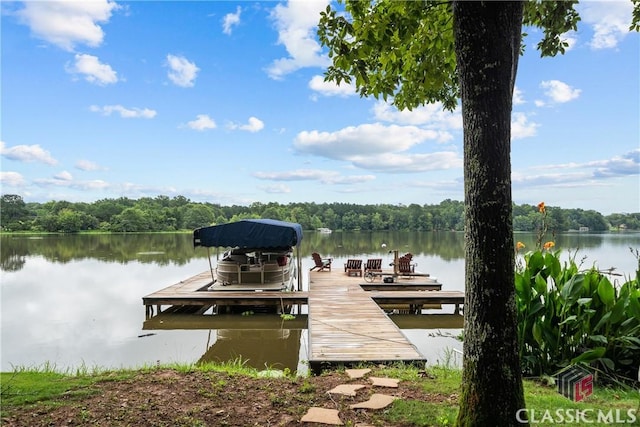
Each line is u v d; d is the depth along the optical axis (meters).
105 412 3.40
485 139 2.36
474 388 2.45
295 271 19.44
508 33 2.34
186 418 3.29
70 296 14.04
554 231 6.03
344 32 3.70
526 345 4.93
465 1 2.37
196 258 27.42
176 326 10.76
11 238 51.91
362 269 17.31
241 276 13.56
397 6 3.62
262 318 11.60
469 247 2.47
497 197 2.36
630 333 4.48
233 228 12.73
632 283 5.04
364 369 4.98
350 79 4.13
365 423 3.19
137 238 52.25
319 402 3.67
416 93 4.53
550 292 4.85
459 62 2.46
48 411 3.42
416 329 10.52
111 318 11.24
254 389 4.05
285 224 14.12
